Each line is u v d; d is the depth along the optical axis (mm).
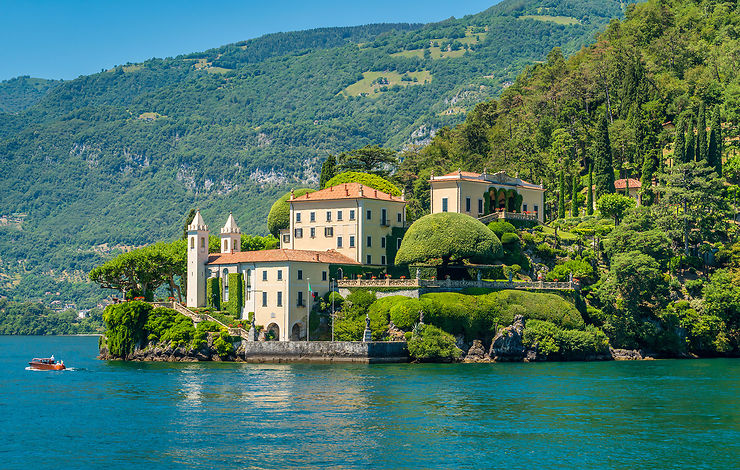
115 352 160250
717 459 78375
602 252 188375
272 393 110188
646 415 96375
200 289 166500
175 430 89312
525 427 90000
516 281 165000
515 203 198000
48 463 77812
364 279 166000
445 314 149375
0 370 149875
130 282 172875
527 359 149125
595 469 75562
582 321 157250
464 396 107688
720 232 198125
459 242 159875
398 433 87312
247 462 77312
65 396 111312
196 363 147875
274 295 156125
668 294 174875
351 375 126500
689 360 159625
